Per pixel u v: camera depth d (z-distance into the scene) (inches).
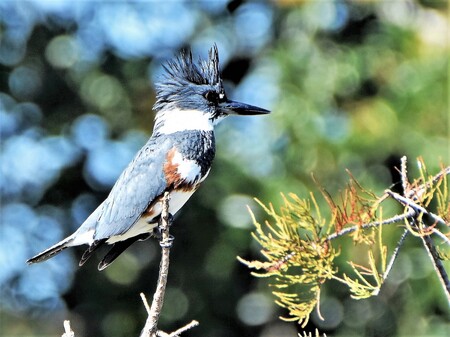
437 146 502.3
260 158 535.5
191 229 564.7
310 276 228.4
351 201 223.6
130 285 594.2
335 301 546.3
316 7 539.5
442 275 211.9
